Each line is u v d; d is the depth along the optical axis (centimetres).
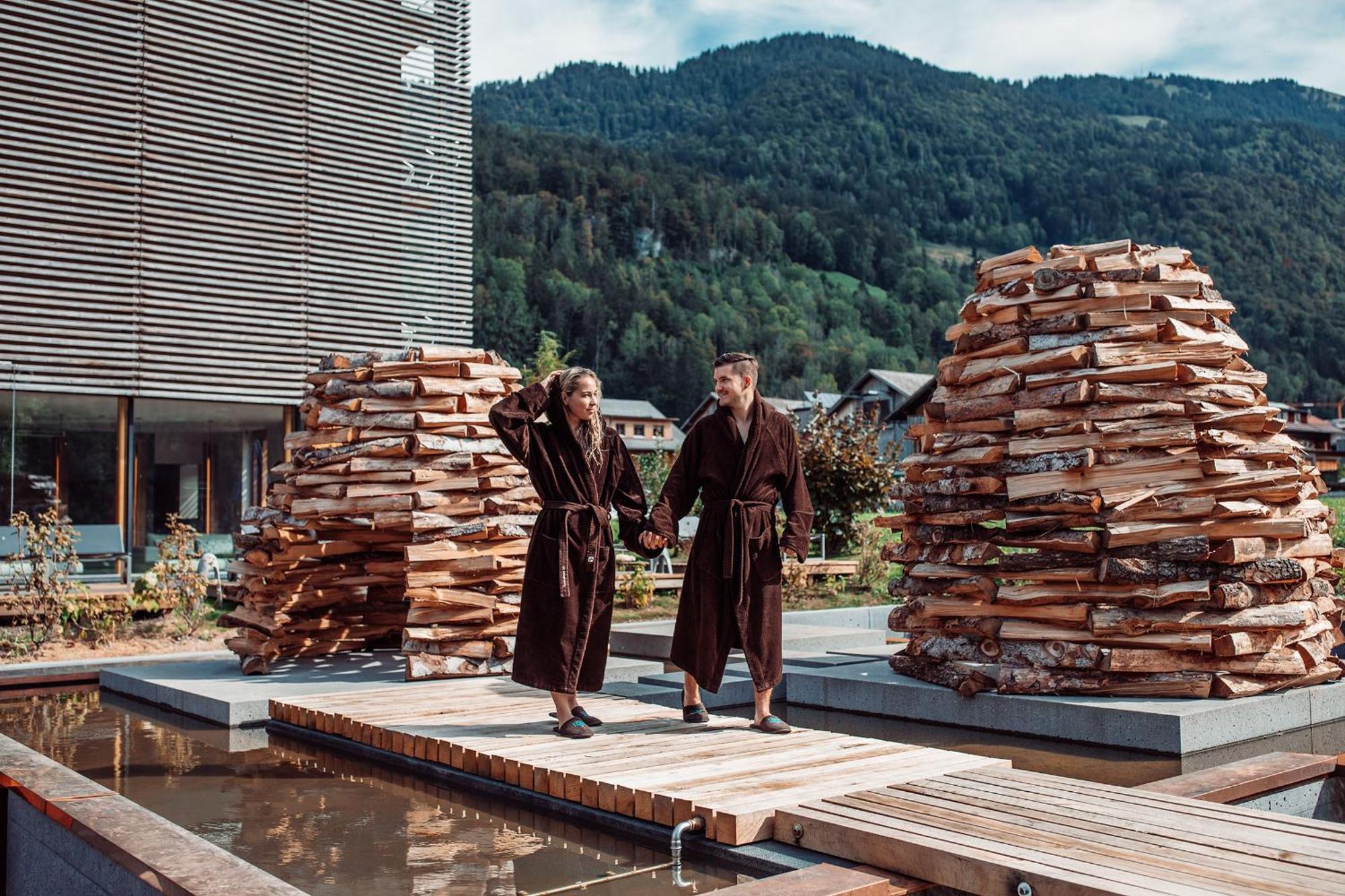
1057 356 536
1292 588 523
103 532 1115
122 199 1124
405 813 379
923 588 580
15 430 1116
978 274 599
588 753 412
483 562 659
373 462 678
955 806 325
